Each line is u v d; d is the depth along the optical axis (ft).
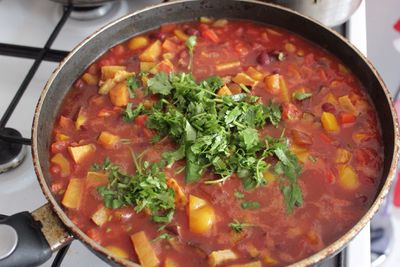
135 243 1.54
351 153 1.70
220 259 1.50
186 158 1.67
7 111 1.91
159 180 1.61
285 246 1.53
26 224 1.47
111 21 2.10
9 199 1.83
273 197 1.61
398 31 2.71
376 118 1.77
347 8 2.08
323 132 1.74
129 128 1.77
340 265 1.64
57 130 1.79
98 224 1.58
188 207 1.58
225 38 2.02
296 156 1.68
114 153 1.72
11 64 2.14
